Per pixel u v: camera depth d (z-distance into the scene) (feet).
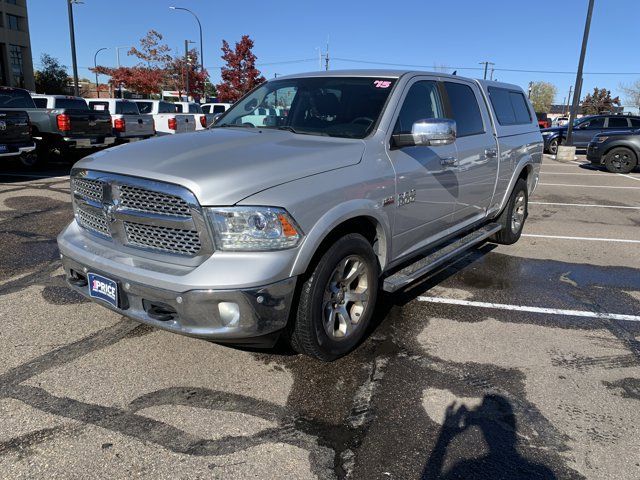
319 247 10.69
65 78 182.70
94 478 8.04
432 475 8.32
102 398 10.12
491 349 12.69
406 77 14.10
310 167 10.63
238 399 10.24
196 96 131.85
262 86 16.10
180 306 9.46
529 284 17.53
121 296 10.31
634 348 12.97
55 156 47.60
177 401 10.11
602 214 30.55
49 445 8.75
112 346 12.17
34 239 20.86
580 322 14.48
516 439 9.29
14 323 13.21
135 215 10.20
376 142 12.36
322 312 10.80
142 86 126.93
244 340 9.86
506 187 20.12
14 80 181.16
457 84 16.74
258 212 9.43
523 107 22.49
